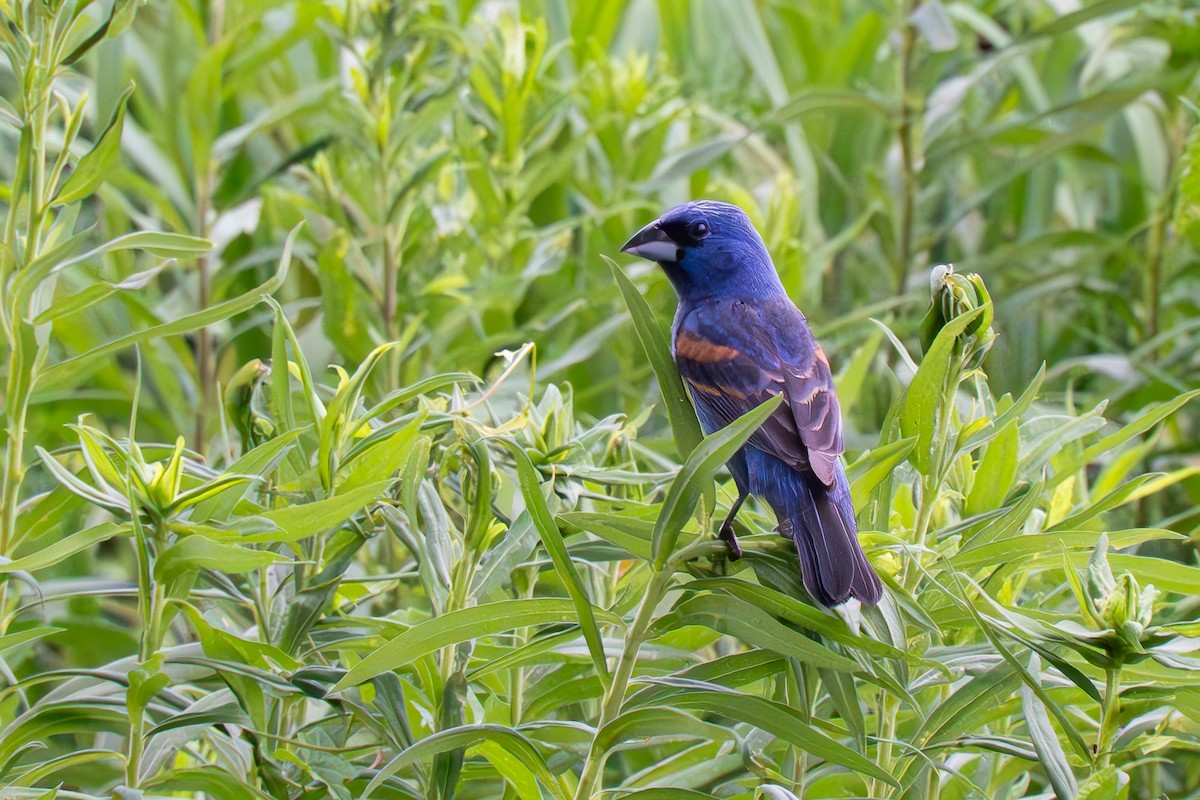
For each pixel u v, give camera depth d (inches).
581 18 580.4
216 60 480.7
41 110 258.1
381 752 262.5
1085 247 565.3
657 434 451.2
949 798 277.0
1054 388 497.7
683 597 229.8
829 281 579.8
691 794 222.1
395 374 383.6
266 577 258.4
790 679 258.2
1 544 266.7
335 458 241.9
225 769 251.8
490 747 233.1
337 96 467.8
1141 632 220.7
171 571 218.4
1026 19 665.6
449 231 443.5
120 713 239.9
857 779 280.4
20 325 255.3
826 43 689.0
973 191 663.8
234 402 268.4
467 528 239.3
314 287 511.8
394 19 408.8
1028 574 290.7
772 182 608.4
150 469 220.2
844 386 401.4
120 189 525.3
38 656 445.7
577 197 569.6
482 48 453.7
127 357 550.9
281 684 228.8
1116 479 349.7
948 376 246.5
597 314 488.1
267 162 574.9
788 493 270.2
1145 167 600.1
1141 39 596.1
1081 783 229.1
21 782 231.1
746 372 312.3
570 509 260.2
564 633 238.1
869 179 529.7
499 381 247.6
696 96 578.9
